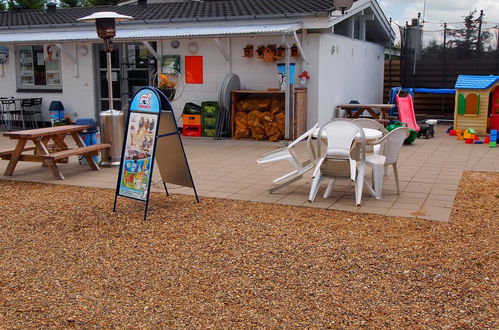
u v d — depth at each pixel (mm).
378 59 18672
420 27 17516
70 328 3631
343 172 6922
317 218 6180
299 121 12414
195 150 11391
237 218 6188
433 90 17250
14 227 5945
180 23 13625
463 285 4246
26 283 4391
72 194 7535
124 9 16984
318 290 4184
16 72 15914
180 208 6672
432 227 5789
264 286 4270
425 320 3672
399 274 4484
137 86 14992
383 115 14523
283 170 9180
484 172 8875
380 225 5883
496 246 5137
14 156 8758
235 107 13031
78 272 4621
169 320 3730
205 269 4641
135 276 4516
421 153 10961
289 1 14266
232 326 3631
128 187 6434
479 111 13633
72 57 15203
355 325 3615
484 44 16797
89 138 10000
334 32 14172
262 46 12992
